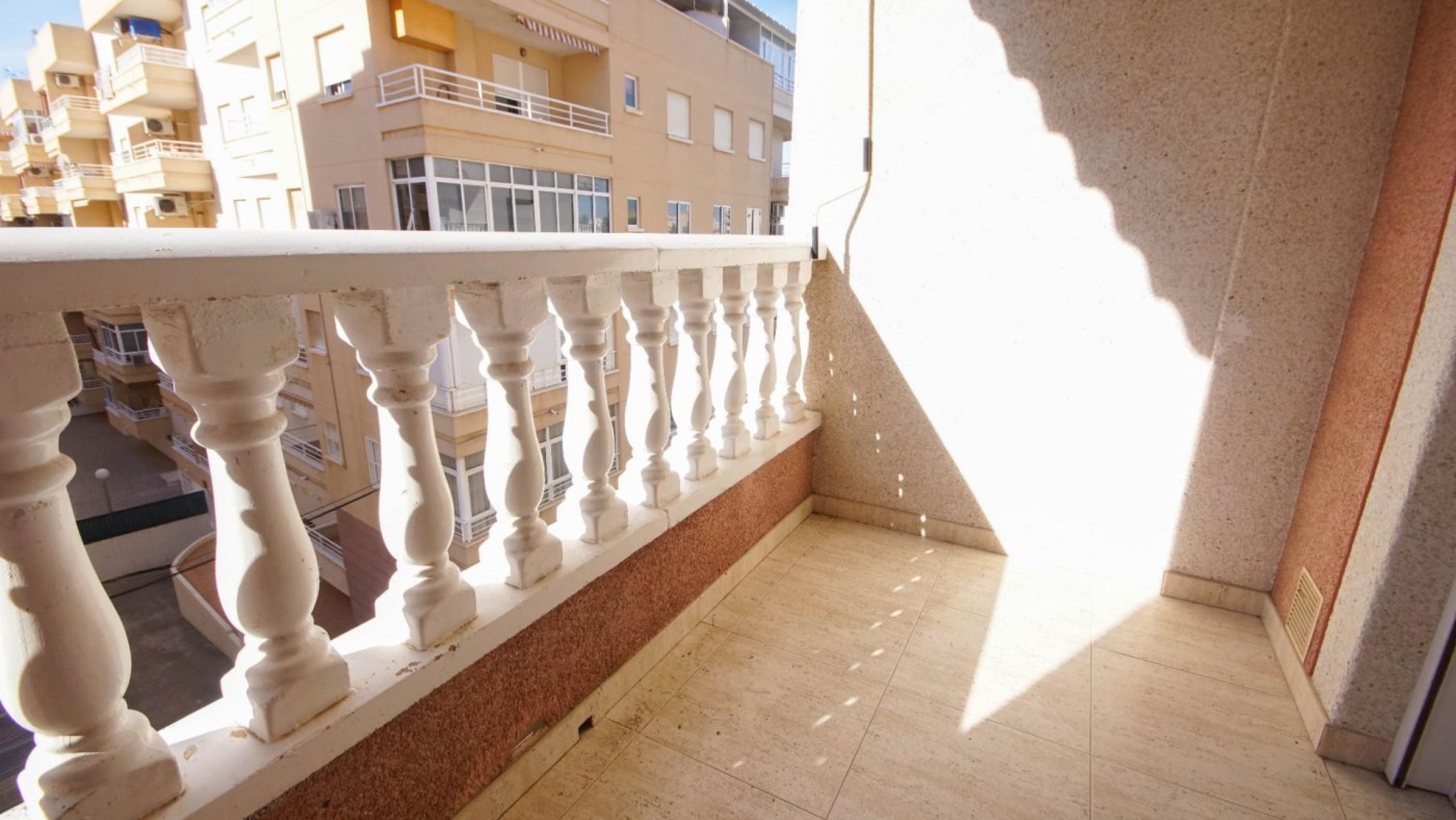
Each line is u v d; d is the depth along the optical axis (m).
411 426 1.06
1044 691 1.78
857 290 2.57
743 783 1.46
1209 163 1.93
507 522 1.36
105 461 13.09
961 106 2.24
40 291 0.57
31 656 0.67
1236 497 2.09
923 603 2.20
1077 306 2.20
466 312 1.18
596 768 1.49
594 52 9.94
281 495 0.88
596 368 1.48
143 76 9.43
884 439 2.67
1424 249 1.42
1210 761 1.54
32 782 0.72
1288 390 1.94
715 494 2.02
